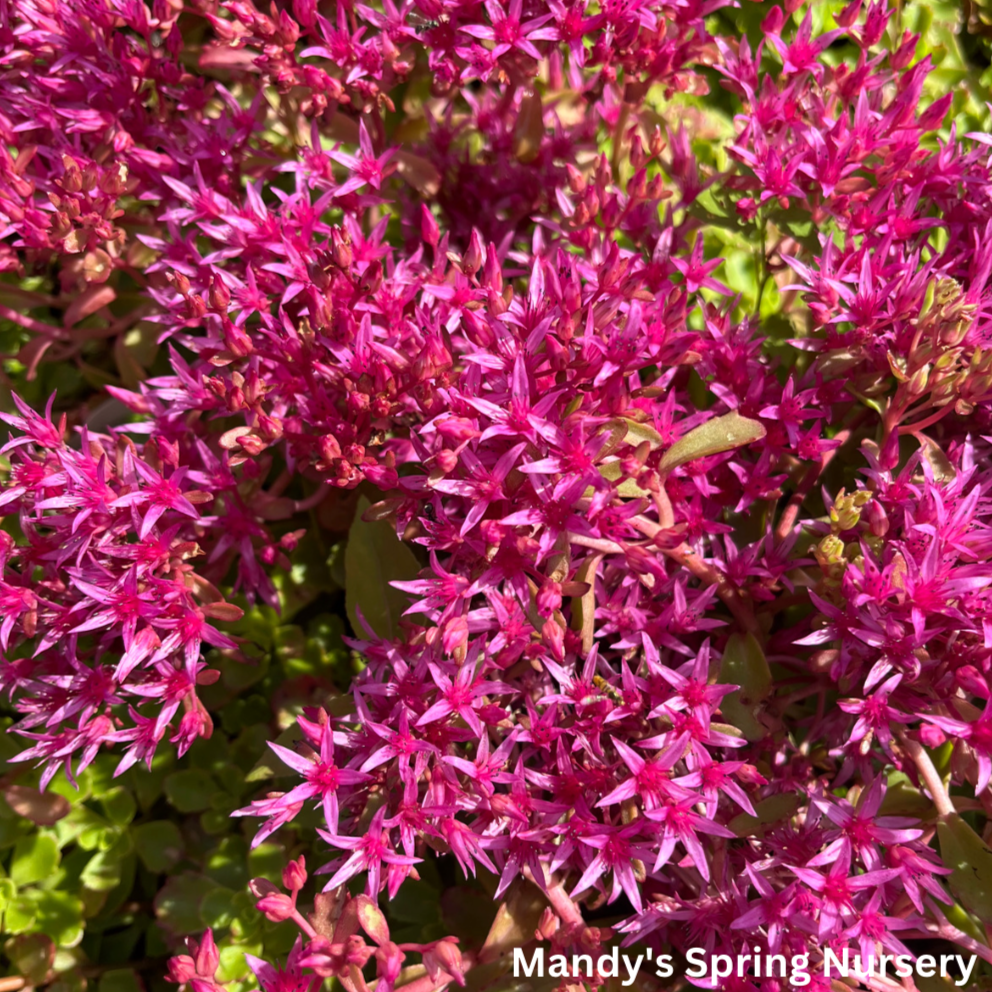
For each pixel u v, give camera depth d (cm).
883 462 19
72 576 18
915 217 21
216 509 21
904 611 18
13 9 22
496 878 20
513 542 18
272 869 21
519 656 19
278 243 20
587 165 24
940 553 18
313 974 17
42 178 22
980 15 28
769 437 20
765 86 21
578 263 20
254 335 21
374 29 23
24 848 22
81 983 21
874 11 21
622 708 18
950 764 18
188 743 19
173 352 20
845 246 20
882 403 20
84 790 22
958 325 18
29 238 21
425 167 23
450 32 20
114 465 20
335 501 23
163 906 21
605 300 18
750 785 19
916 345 19
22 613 19
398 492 19
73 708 19
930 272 20
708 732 17
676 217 23
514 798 18
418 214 24
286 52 21
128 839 22
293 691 23
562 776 18
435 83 21
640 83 22
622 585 20
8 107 22
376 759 17
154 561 19
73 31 21
